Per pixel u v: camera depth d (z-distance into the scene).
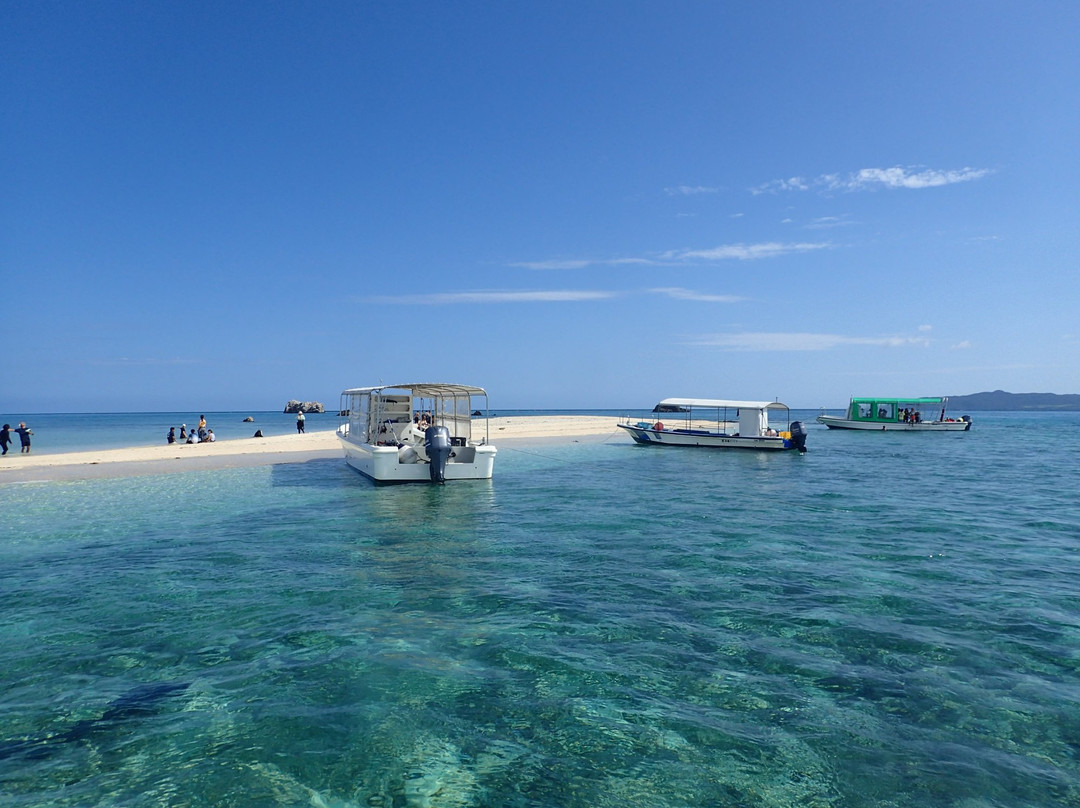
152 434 59.25
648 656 7.06
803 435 33.62
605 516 15.40
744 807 4.48
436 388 21.67
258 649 7.29
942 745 5.29
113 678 6.54
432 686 6.32
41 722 5.64
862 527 14.10
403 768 4.93
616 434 48.66
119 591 9.48
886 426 56.34
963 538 12.98
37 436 55.41
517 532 13.60
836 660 6.96
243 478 22.59
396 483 20.47
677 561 11.18
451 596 9.22
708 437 35.75
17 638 7.63
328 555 11.63
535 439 43.69
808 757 5.10
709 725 5.58
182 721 5.64
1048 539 12.91
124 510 16.31
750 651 7.21
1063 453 34.53
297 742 5.29
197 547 12.27
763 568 10.71
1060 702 6.02
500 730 5.49
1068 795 4.62
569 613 8.49
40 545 12.46
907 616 8.36
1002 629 7.88
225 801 4.52
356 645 7.39
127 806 4.46
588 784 4.74
